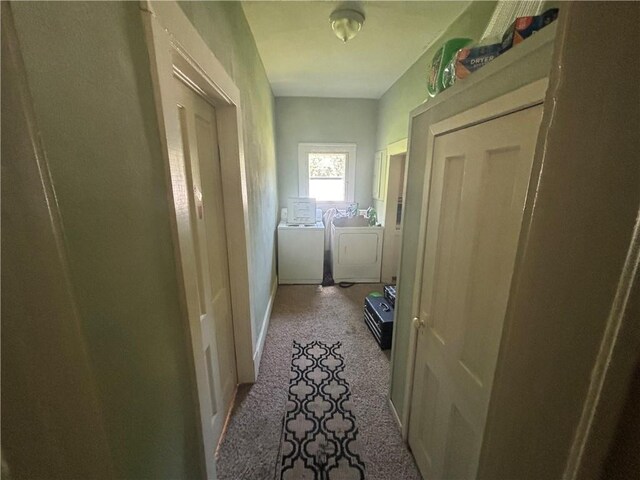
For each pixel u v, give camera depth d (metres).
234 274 1.72
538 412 0.29
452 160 1.01
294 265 3.62
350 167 4.05
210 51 1.05
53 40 0.40
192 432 0.93
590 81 0.22
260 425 1.61
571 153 0.24
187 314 0.85
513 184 0.72
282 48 2.28
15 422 0.35
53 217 0.39
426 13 1.74
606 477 0.22
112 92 0.53
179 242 0.79
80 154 0.45
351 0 1.62
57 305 0.40
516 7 0.96
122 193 0.56
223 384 1.61
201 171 1.29
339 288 3.54
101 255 0.50
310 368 2.09
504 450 0.36
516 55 0.69
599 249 0.22
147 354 0.66
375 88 3.36
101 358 0.49
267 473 1.35
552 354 0.27
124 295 0.57
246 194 1.70
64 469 0.42
